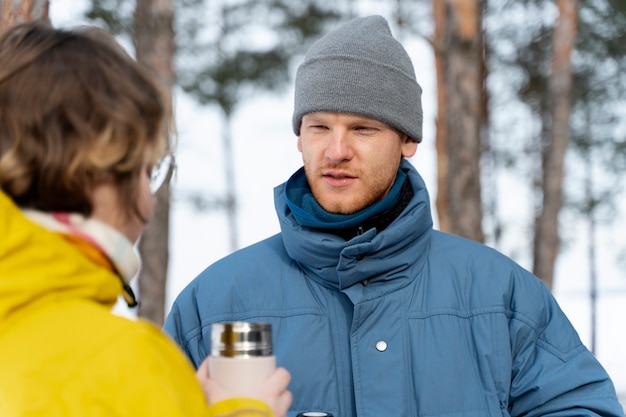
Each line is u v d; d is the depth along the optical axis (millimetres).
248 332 1192
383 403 1772
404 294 1862
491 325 1861
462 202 7699
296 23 14945
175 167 1313
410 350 1825
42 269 1024
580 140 16359
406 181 2012
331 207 1871
